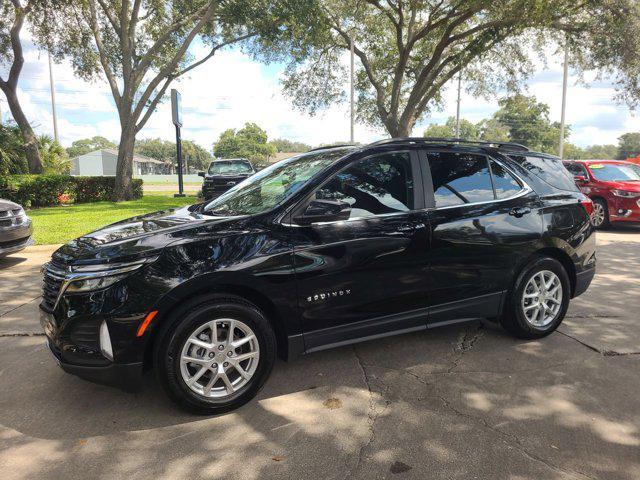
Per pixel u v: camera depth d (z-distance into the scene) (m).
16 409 3.15
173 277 2.88
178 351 2.93
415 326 3.76
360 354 3.99
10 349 4.17
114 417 3.05
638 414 3.05
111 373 2.89
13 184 14.80
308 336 3.35
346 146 4.02
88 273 2.89
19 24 18.69
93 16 18.72
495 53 22.75
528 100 25.73
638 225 10.70
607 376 3.58
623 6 17.30
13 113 19.33
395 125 22.98
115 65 21.44
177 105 19.31
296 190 3.42
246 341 3.13
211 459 2.61
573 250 4.40
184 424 2.97
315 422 2.97
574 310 5.20
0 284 6.29
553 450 2.67
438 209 3.77
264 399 3.27
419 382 3.50
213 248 3.04
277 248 3.17
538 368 3.72
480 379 3.54
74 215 12.97
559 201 4.39
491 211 3.97
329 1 21.91
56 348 3.14
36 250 8.24
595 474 2.47
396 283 3.58
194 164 113.44
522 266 4.16
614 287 6.16
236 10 17.45
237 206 3.73
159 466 2.55
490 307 4.05
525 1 16.45
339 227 3.38
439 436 2.81
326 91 25.67
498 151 4.28
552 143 85.25
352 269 3.40
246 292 3.20
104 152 80.25
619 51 18.39
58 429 2.92
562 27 19.38
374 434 2.83
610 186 11.02
